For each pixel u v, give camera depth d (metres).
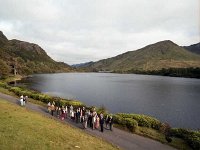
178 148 24.39
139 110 61.09
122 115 33.88
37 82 142.25
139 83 162.62
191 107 67.06
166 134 28.12
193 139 24.59
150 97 87.75
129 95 92.50
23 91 55.38
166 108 64.88
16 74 174.38
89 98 81.19
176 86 139.75
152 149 23.50
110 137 26.56
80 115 32.75
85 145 20.86
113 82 171.12
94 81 180.88
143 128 30.58
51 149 17.55
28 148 16.67
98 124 30.11
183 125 46.34
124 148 23.14
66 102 43.47
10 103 39.25
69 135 23.08
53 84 136.75
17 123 22.88
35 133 20.72
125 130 29.94
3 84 68.31
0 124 21.42
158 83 163.75
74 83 153.50
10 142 17.05
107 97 84.94
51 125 25.73
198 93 104.62
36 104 44.59
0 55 180.50
